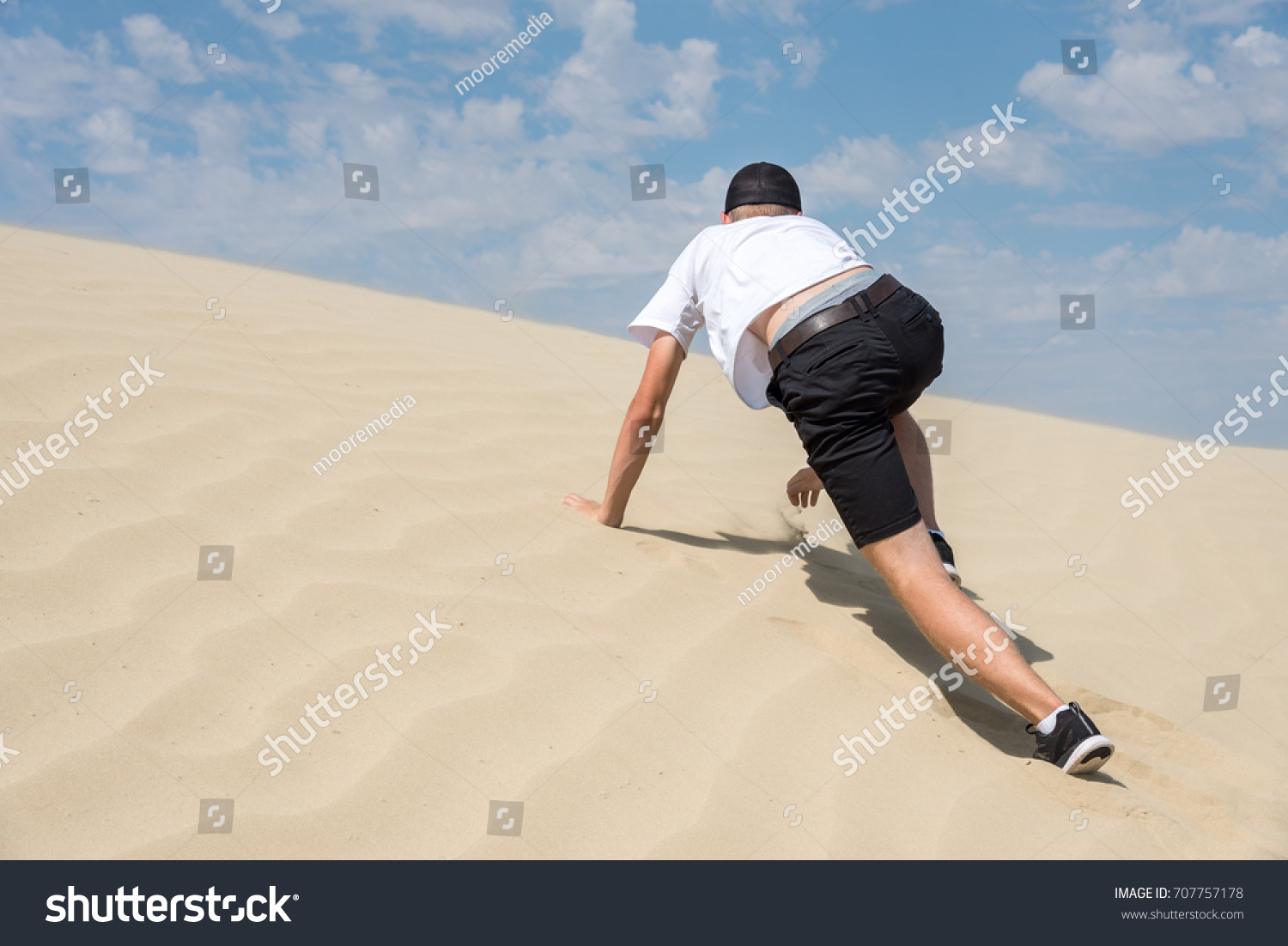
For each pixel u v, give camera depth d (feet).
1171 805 7.10
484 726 6.64
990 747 7.38
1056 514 14.75
